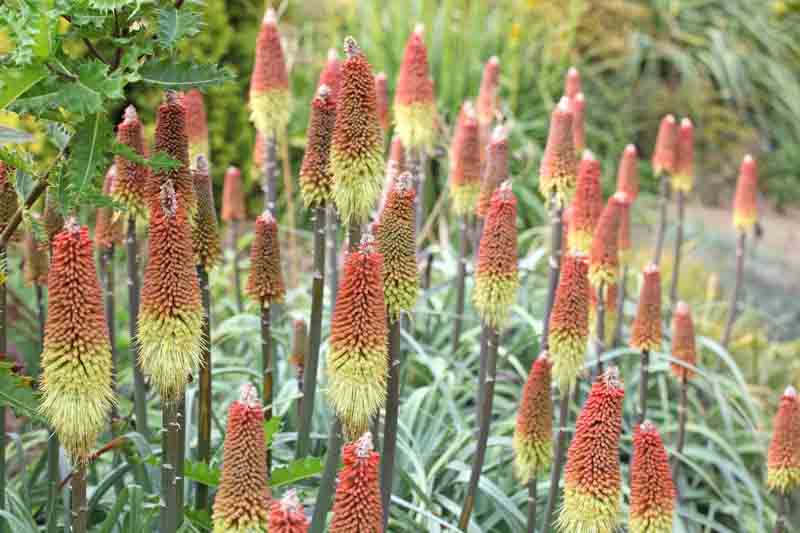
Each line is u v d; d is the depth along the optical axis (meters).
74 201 3.00
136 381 3.88
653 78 11.53
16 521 3.40
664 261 8.27
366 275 2.80
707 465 5.36
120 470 3.75
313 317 3.59
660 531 3.00
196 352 3.00
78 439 2.83
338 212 3.41
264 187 5.43
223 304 6.21
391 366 3.22
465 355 5.63
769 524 5.03
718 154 11.50
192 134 4.93
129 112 3.61
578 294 3.57
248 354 5.61
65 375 2.74
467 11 10.49
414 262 3.15
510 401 5.51
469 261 6.05
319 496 3.13
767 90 12.08
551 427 3.57
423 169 5.62
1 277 3.42
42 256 4.00
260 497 2.64
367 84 3.11
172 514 3.23
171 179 3.29
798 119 11.82
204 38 8.95
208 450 3.56
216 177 9.27
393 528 4.07
